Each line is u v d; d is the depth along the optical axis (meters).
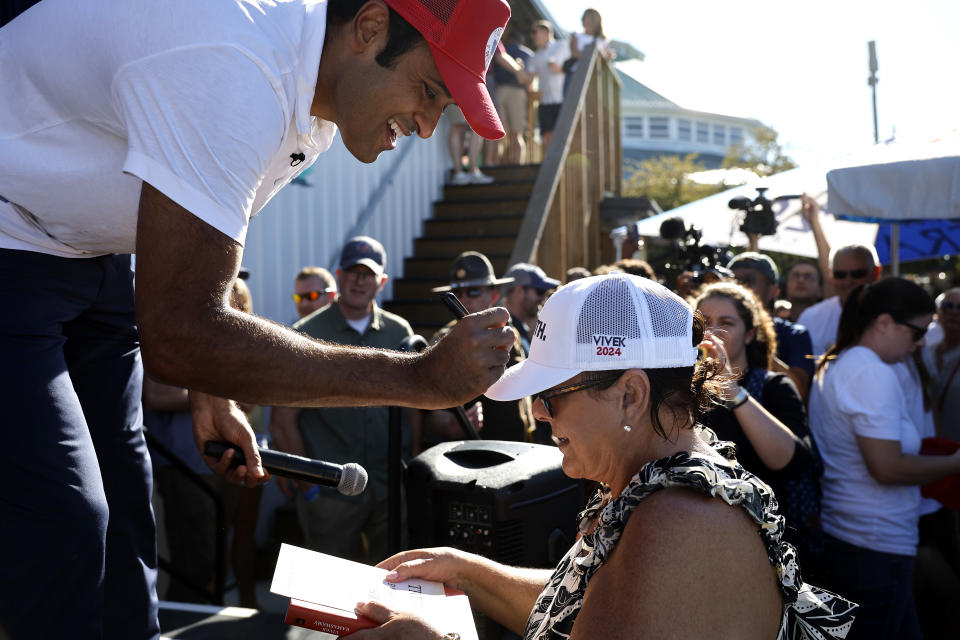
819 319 5.37
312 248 6.75
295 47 1.41
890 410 3.13
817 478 3.10
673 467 1.34
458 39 1.46
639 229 7.23
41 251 1.47
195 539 4.30
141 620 1.84
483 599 1.94
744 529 1.30
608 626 1.27
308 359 1.36
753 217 5.70
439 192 8.88
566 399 1.51
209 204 1.29
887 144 5.47
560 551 2.31
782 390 3.11
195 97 1.28
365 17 1.44
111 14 1.33
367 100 1.48
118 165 1.40
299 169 1.64
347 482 1.90
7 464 1.37
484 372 1.40
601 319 1.49
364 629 1.56
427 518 2.36
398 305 7.45
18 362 1.41
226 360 1.30
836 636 1.41
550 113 9.53
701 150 32.50
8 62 1.43
